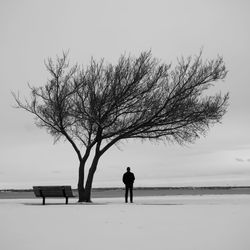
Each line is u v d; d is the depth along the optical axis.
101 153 28.92
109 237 10.41
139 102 28.94
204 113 28.67
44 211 18.44
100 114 28.38
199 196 35.03
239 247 9.07
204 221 13.69
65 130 29.56
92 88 28.55
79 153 28.98
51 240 10.13
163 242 9.62
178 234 10.80
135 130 29.20
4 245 9.57
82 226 12.67
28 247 9.29
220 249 8.83
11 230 11.97
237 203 23.25
